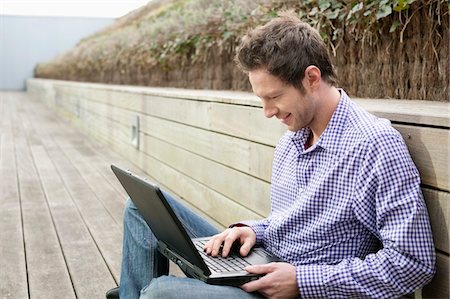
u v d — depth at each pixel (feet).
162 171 14.98
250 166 9.24
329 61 5.20
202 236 6.54
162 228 5.50
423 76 8.59
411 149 5.23
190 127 12.32
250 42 5.02
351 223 5.07
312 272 4.89
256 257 5.60
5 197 14.40
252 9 13.69
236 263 5.43
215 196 10.96
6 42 82.74
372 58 9.58
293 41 4.96
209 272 5.02
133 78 27.32
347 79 10.20
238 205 9.84
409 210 4.69
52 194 14.74
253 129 9.04
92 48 40.63
